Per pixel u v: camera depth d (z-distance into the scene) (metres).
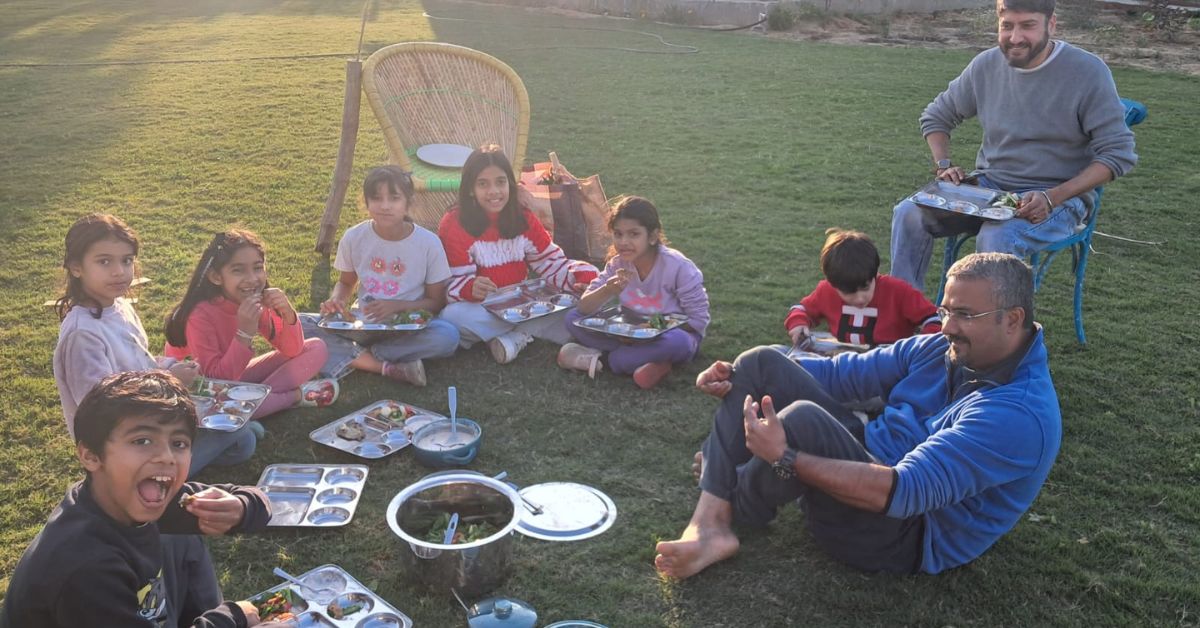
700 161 7.94
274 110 9.46
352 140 5.63
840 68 12.30
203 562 2.50
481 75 5.96
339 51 12.91
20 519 3.18
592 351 4.40
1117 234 6.43
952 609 2.87
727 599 2.90
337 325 4.23
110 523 2.01
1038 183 4.66
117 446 1.95
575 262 4.95
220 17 16.38
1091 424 3.96
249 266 3.75
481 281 4.55
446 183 5.36
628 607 2.86
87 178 7.14
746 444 2.87
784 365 3.13
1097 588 2.97
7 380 4.11
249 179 7.20
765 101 10.29
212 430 3.32
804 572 3.02
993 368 2.82
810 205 6.90
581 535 3.17
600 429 3.88
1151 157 8.41
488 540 2.79
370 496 3.38
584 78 11.38
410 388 4.21
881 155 8.25
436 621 2.76
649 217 4.36
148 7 17.75
